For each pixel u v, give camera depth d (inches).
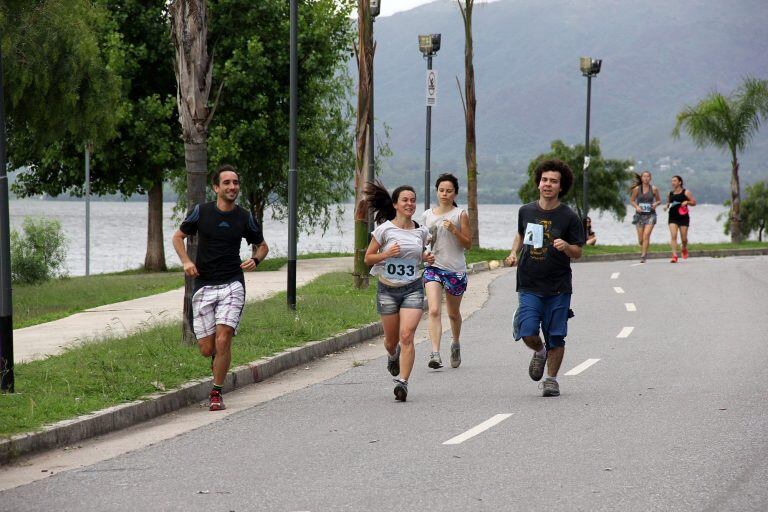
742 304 1184.2
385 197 684.7
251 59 2052.2
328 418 606.5
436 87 1817.2
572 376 737.6
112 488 451.8
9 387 634.8
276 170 2337.6
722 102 2910.9
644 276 1585.9
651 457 485.7
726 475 448.8
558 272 656.4
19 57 1422.2
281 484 450.6
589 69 2486.5
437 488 437.1
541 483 441.7
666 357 816.9
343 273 1644.9
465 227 779.4
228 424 597.3
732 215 2930.6
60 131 1579.7
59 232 1859.0
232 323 643.5
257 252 663.1
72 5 1497.3
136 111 2087.8
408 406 637.3
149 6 2132.1
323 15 2148.1
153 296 1400.1
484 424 573.3
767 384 681.6
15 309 1321.4
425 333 1008.9
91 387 647.8
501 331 1011.3
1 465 503.2
